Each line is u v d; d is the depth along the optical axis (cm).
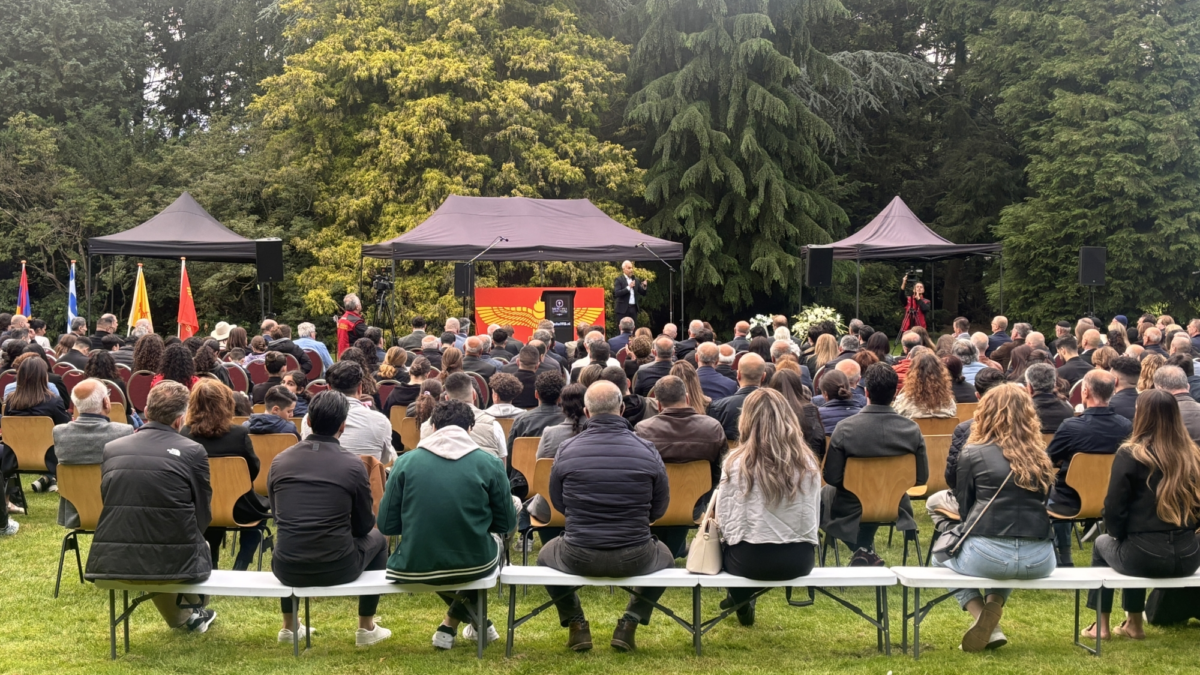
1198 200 2122
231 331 954
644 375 735
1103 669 421
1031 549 430
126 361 908
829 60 2333
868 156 2953
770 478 423
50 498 774
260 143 2344
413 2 2166
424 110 2061
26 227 2109
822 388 594
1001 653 445
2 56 2348
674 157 2311
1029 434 435
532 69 2183
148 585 429
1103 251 1503
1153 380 564
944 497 520
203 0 2928
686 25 2270
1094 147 2161
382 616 505
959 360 720
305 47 2606
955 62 3028
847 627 491
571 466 434
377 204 2139
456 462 425
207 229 1430
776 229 2267
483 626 433
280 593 429
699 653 441
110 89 2500
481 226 1441
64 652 443
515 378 648
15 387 696
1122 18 2153
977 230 2720
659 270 2403
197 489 433
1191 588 480
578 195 2244
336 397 439
